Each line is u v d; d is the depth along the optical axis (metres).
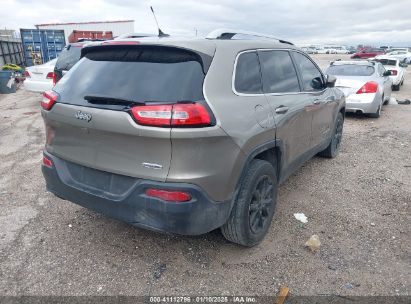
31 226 3.82
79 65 3.36
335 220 4.05
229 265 3.22
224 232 3.29
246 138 3.00
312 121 4.56
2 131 8.09
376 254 3.41
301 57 4.60
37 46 22.22
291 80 4.15
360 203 4.50
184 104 2.60
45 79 11.14
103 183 2.98
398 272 3.15
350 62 10.71
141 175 2.73
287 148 3.86
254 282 3.01
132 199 2.78
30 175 5.28
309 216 4.14
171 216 2.69
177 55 2.89
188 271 3.13
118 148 2.81
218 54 3.02
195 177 2.67
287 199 4.57
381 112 11.07
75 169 3.18
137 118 2.62
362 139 7.67
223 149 2.80
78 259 3.27
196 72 2.80
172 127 2.57
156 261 3.26
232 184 2.97
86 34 23.92
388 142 7.43
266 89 3.57
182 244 3.53
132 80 2.85
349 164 5.96
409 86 20.00
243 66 3.31
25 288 2.89
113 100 2.78
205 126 2.65
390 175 5.48
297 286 2.97
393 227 3.92
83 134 2.99
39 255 3.31
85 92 3.02
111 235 3.66
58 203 4.36
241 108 3.04
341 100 5.90
